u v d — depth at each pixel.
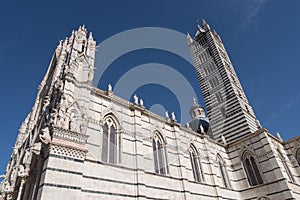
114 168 24.27
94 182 21.59
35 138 28.88
